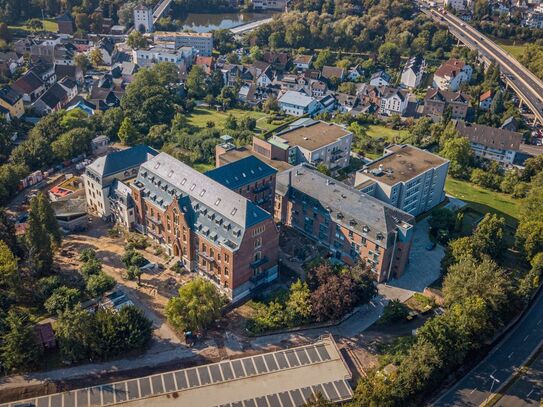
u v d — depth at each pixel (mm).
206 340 129875
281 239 171000
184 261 153375
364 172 185500
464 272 138875
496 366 130000
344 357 128375
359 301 137875
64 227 166625
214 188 146125
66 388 114500
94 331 121312
